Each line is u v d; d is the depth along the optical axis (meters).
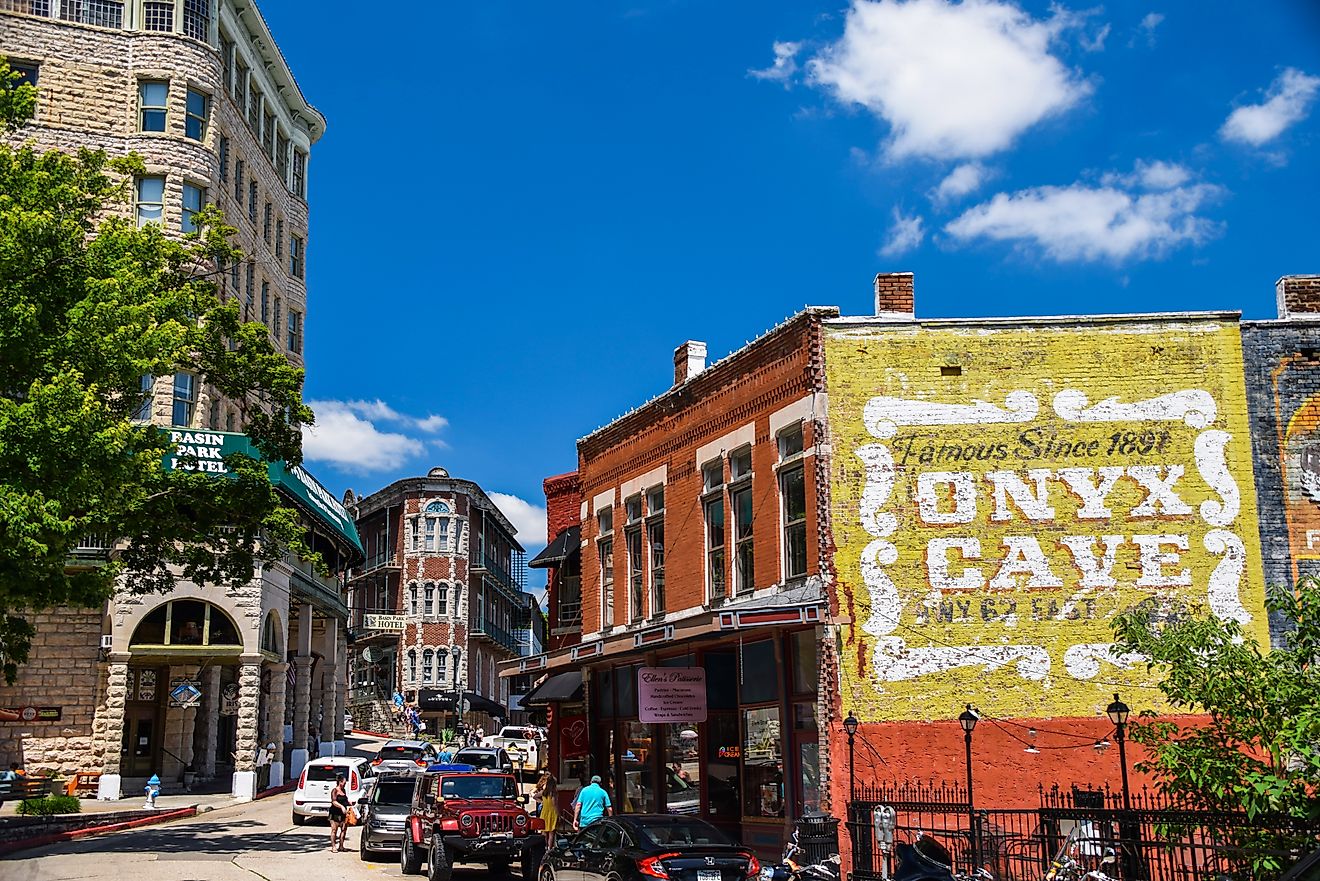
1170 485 20.42
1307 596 13.37
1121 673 19.83
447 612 79.94
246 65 47.31
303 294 55.53
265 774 43.19
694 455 25.11
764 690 22.00
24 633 24.33
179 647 39.09
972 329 21.09
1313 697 12.48
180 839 28.94
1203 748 13.23
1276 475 20.44
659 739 25.47
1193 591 20.06
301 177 56.09
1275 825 12.76
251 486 29.58
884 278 22.02
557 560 34.03
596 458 29.77
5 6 40.66
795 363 21.69
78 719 38.12
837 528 20.53
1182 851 14.96
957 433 20.77
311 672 57.09
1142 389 20.73
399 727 76.00
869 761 19.64
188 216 41.84
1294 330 20.91
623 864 15.84
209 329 30.02
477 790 22.97
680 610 25.05
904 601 20.25
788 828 20.70
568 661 25.27
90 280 23.00
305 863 24.25
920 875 15.34
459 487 81.75
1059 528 20.39
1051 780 19.47
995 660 20.00
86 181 26.95
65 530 19.86
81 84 41.12
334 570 56.81
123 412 25.62
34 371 22.33
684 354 27.38
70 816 30.28
